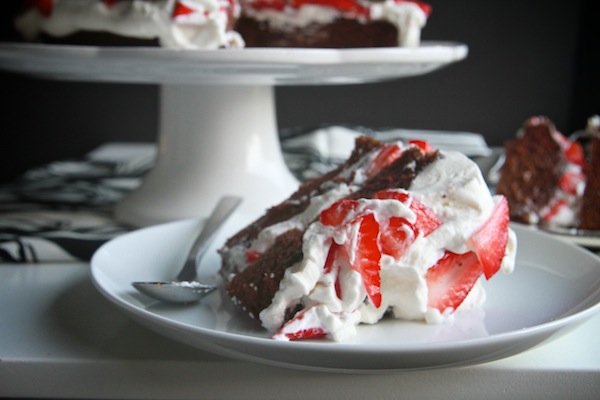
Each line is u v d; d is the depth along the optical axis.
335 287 0.62
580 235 0.79
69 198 0.92
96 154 1.16
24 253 0.76
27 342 0.64
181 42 0.79
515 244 0.66
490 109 1.44
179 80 0.78
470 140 1.13
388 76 0.81
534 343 0.59
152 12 0.78
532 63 1.41
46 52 0.73
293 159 1.01
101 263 0.69
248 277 0.65
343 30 0.94
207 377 0.62
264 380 0.62
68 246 0.77
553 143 0.85
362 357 0.57
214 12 0.79
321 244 0.62
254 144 0.84
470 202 0.64
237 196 0.80
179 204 0.83
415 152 0.67
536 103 1.43
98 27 0.80
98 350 0.63
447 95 1.43
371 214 0.62
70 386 0.63
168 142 0.85
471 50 1.40
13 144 1.39
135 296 0.67
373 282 0.62
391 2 0.93
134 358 0.63
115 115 1.39
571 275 0.68
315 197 0.69
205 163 0.84
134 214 0.83
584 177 0.83
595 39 1.36
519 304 0.66
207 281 0.70
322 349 0.57
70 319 0.67
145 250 0.72
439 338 0.62
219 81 0.77
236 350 0.58
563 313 0.64
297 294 0.62
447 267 0.64
